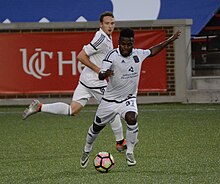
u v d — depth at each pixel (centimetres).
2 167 2228
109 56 2033
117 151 2522
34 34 4097
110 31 2464
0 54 4119
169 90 4159
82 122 3453
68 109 2347
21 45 4109
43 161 2330
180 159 2308
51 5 4659
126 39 2002
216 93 4147
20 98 4159
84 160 2147
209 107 3978
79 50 4100
